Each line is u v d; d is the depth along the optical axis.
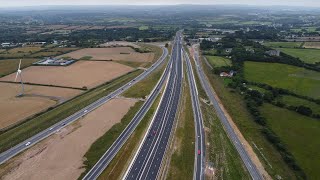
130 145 136.00
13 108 175.50
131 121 161.75
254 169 122.62
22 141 137.12
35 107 177.62
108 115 168.00
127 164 121.75
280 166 125.38
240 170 121.25
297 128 157.88
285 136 149.75
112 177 113.19
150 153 130.00
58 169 117.06
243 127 160.25
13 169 116.44
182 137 144.75
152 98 199.38
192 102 193.50
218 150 134.88
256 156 132.38
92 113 170.12
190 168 120.62
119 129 151.62
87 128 151.50
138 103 189.00
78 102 184.00
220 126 161.12
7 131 146.50
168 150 132.50
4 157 124.31
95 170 116.94
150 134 147.25
